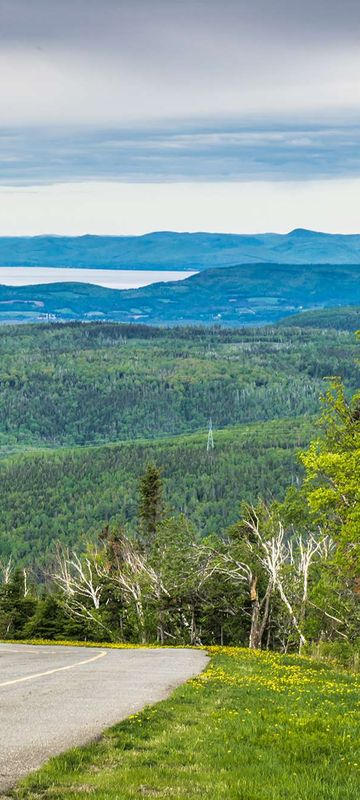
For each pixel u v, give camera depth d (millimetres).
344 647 38875
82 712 16016
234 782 10891
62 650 37750
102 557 76312
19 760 11789
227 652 34906
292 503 44969
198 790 10578
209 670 25172
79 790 10398
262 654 34938
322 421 42156
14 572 73625
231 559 55219
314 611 49156
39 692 19188
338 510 38562
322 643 41781
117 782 10750
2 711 16094
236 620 61000
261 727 14445
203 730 14453
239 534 57719
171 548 58906
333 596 45094
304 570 50656
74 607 69500
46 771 11086
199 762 12148
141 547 73250
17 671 24828
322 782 11031
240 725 14750
